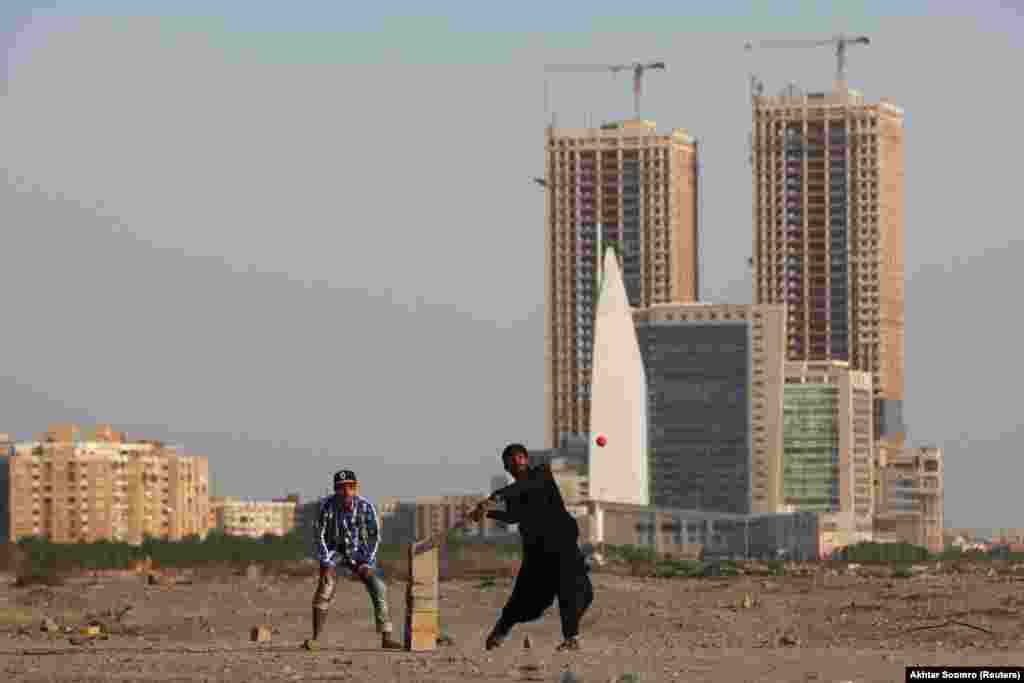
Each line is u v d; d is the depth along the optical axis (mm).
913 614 92688
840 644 72625
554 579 54719
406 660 51250
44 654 56594
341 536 59531
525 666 48281
